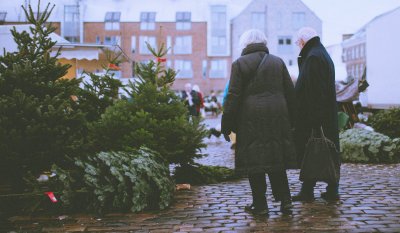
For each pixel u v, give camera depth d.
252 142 4.82
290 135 4.91
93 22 62.84
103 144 6.44
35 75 5.90
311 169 5.43
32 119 5.46
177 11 65.56
